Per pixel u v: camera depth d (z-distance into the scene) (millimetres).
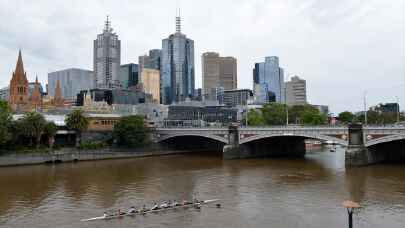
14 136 113062
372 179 79438
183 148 156250
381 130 95000
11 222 51656
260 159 122750
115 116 146000
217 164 111062
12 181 82625
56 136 128375
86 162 118000
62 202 62875
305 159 122125
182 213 54625
